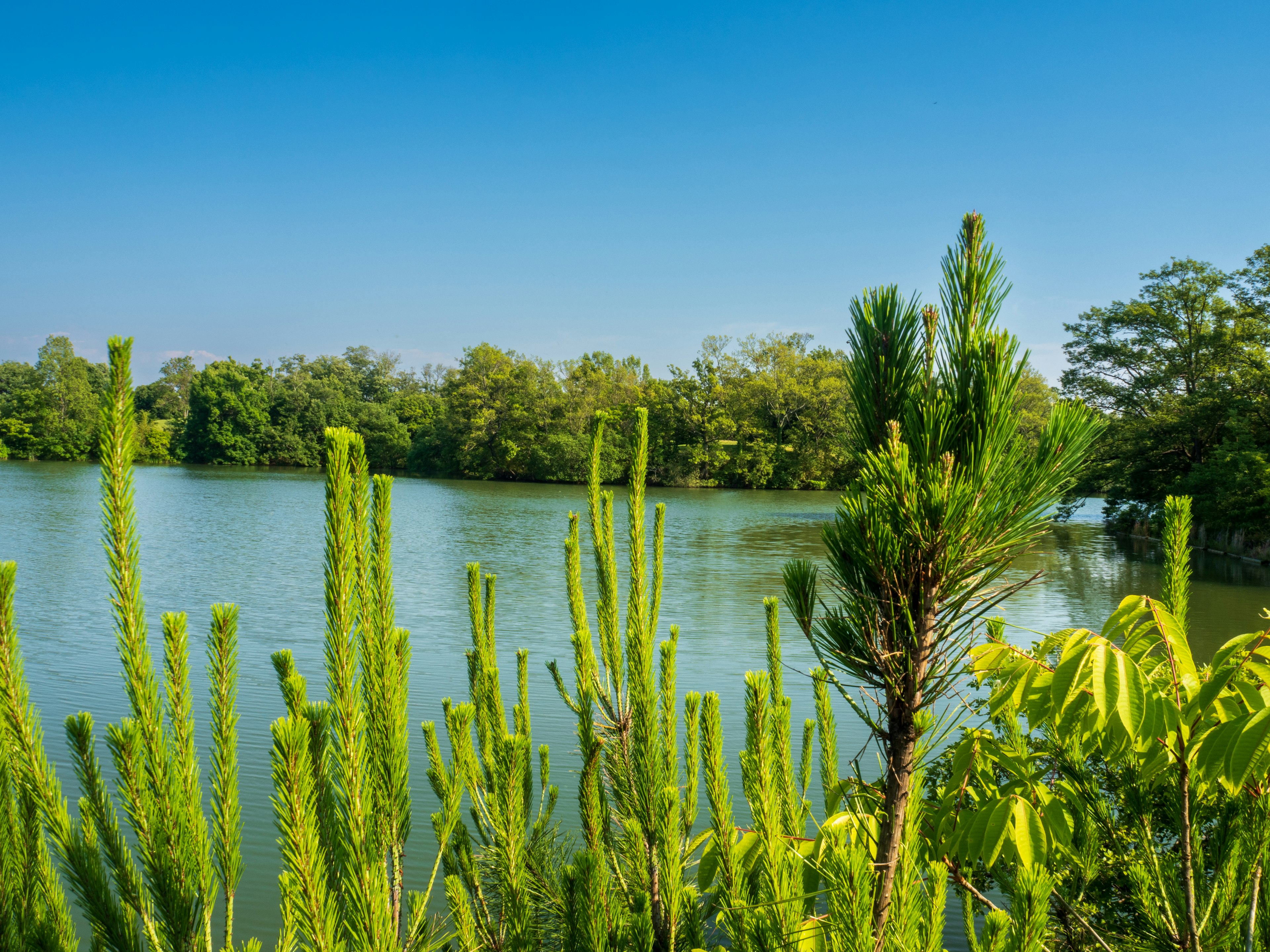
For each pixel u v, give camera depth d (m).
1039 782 2.61
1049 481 1.78
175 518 38.84
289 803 1.74
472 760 3.29
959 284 1.81
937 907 1.89
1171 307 39.97
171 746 1.83
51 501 43.56
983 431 1.73
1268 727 1.93
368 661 2.10
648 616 3.31
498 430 79.25
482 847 3.32
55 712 10.90
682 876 2.81
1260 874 2.31
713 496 64.56
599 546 3.57
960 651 1.85
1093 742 2.69
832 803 2.69
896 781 1.92
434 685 12.57
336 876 1.98
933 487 1.69
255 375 99.75
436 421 88.19
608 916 2.62
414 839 7.08
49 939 1.78
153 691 1.79
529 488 69.12
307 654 14.48
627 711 3.45
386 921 1.90
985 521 1.73
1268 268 35.09
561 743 9.78
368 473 2.02
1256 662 2.10
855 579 1.89
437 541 33.25
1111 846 3.05
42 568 23.11
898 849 1.92
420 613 18.98
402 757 2.12
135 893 1.79
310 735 2.03
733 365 76.19
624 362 83.56
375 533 2.08
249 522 37.38
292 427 94.19
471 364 81.62
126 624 1.76
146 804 1.75
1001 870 3.07
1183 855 2.38
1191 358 39.03
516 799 2.69
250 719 10.52
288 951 1.76
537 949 2.79
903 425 1.86
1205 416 33.22
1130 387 39.81
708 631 17.33
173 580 22.16
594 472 3.57
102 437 1.72
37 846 1.84
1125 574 26.86
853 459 1.91
